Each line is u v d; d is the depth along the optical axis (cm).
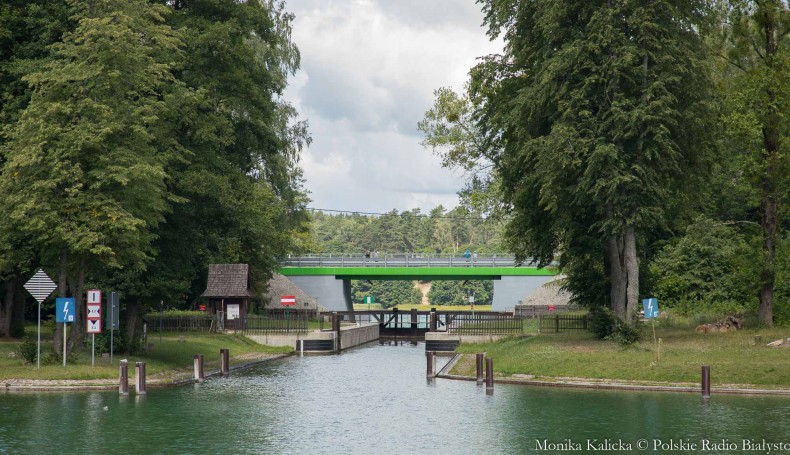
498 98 5719
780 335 5034
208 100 5269
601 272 5909
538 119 5191
